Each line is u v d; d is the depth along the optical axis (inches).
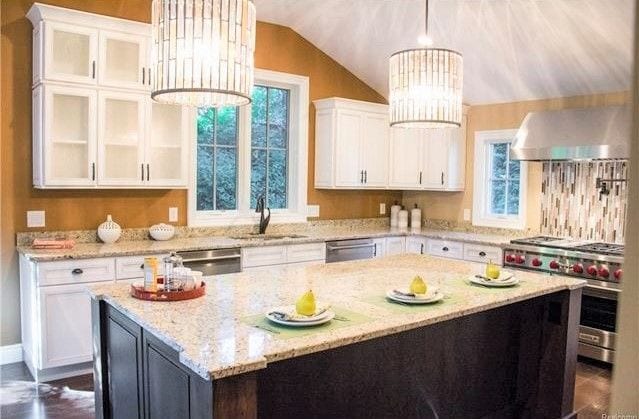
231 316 86.0
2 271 155.6
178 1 74.8
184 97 85.0
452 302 98.0
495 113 214.8
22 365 156.3
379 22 187.3
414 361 107.0
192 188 189.6
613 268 156.6
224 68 76.4
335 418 95.0
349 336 76.8
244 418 66.9
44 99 146.1
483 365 121.1
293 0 185.6
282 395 87.2
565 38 159.0
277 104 218.1
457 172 224.1
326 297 101.0
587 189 184.1
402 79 100.6
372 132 224.5
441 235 210.4
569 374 121.4
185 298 96.4
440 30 178.5
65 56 150.6
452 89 99.2
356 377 97.5
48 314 140.3
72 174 154.9
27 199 157.6
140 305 91.4
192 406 70.0
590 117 173.9
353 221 238.7
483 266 137.0
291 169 221.9
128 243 168.2
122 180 160.1
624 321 20.1
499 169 216.8
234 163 206.8
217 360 65.7
